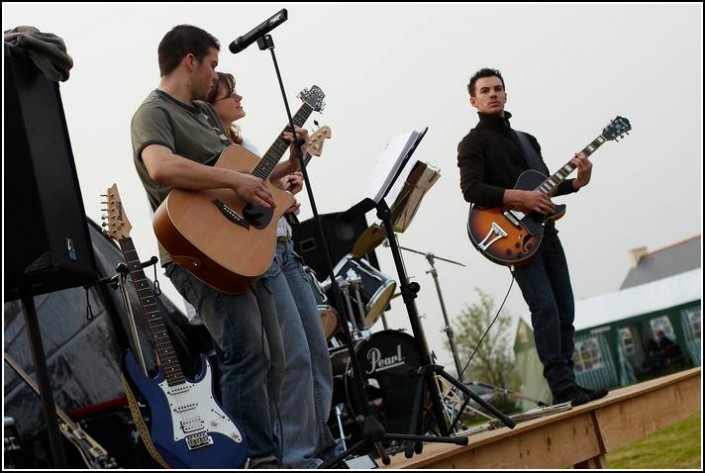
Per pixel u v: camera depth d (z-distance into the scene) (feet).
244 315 10.98
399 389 15.30
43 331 15.57
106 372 15.92
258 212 11.30
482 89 16.03
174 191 10.83
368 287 16.84
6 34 9.80
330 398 12.89
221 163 11.28
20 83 9.57
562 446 13.20
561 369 15.12
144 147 10.87
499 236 15.42
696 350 47.09
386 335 15.52
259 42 12.12
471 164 15.62
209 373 11.37
